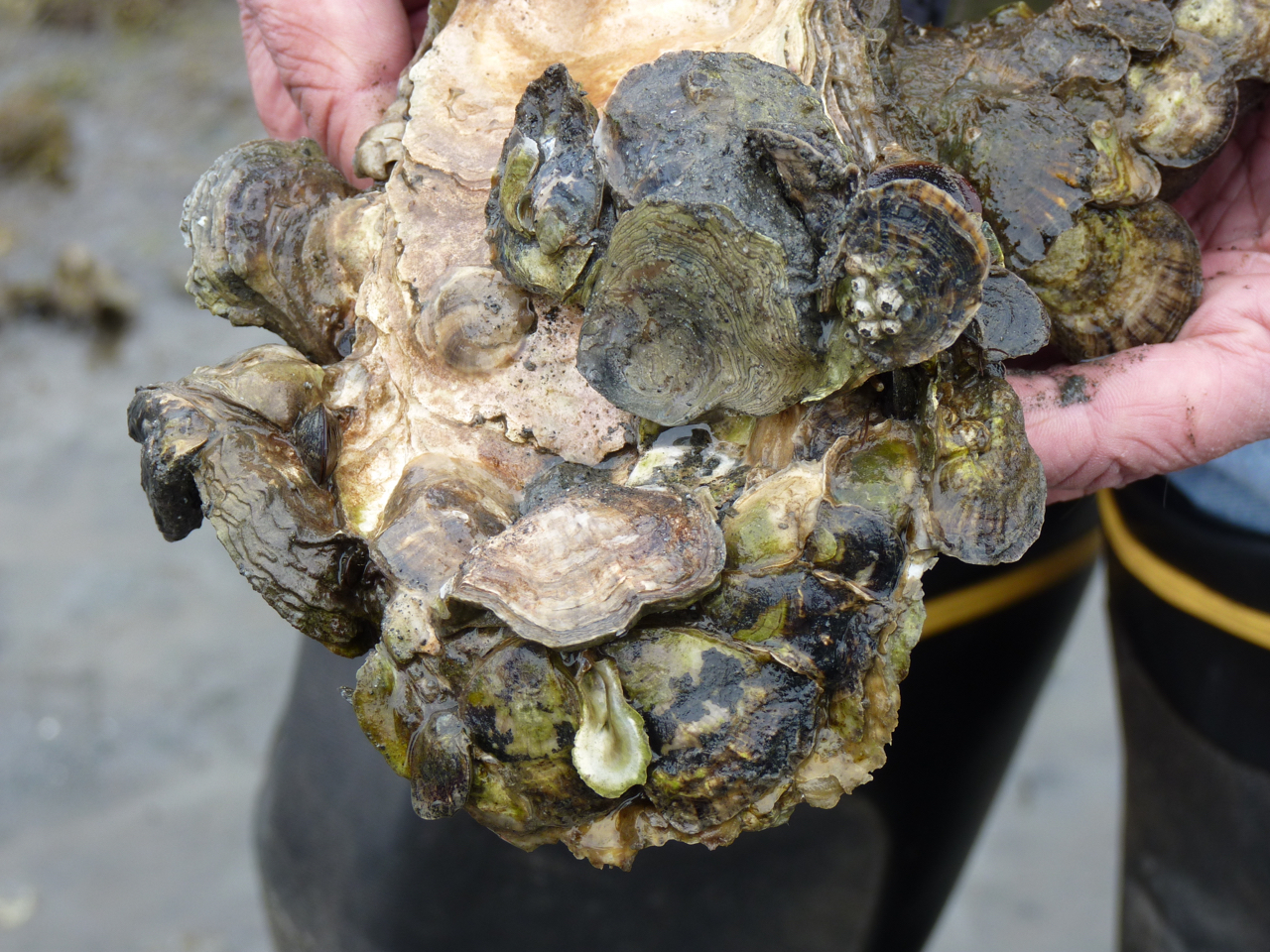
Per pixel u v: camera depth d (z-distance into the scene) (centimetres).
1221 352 40
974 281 34
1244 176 45
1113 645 57
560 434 39
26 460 108
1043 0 52
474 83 42
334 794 53
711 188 36
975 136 40
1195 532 49
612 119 37
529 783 35
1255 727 50
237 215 41
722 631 35
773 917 53
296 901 56
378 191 42
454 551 36
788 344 36
